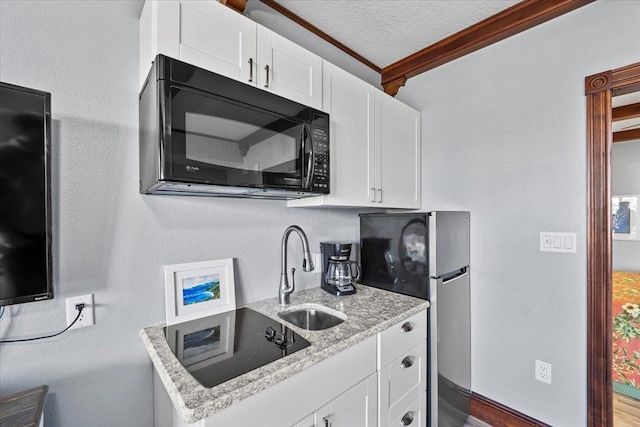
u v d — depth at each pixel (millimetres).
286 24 1764
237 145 1093
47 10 1002
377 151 1835
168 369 889
